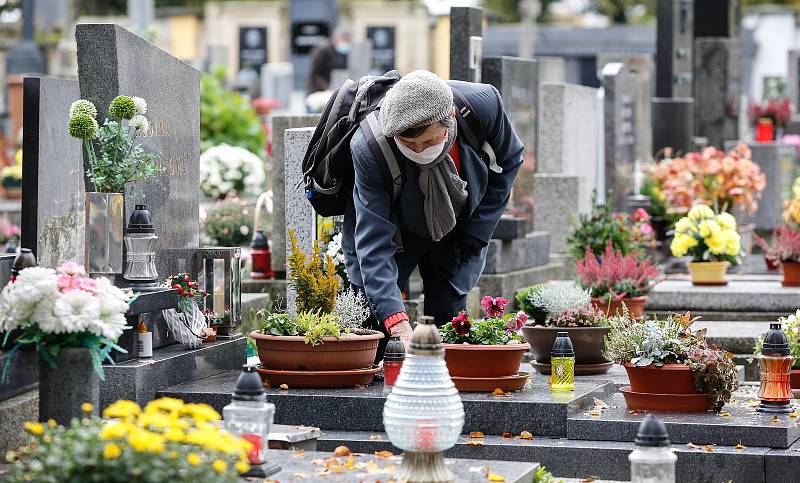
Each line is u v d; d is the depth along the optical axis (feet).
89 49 27.73
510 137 28.89
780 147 68.23
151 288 26.91
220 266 30.60
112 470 17.95
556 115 52.39
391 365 26.03
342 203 29.12
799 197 49.16
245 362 30.99
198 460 17.87
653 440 20.48
